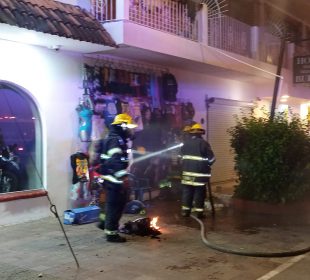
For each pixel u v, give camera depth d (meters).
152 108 8.48
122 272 4.21
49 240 5.32
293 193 7.14
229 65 9.32
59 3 6.55
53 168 6.71
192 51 8.21
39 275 4.10
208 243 5.16
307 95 13.54
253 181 7.29
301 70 11.33
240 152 7.69
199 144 6.72
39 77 6.52
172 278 4.07
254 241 5.44
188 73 9.69
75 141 7.04
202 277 4.11
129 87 8.00
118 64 7.84
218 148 10.83
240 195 7.52
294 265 4.55
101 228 5.66
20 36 5.94
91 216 6.30
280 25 11.62
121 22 6.72
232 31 9.91
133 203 6.95
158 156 8.50
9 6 5.54
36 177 6.59
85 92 7.17
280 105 14.19
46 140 6.61
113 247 5.05
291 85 12.55
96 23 6.73
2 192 6.16
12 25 5.33
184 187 6.83
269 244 5.30
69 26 6.19
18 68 6.23
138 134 8.12
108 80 7.59
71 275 4.11
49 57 6.66
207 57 8.63
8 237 5.45
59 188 6.79
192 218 6.73
